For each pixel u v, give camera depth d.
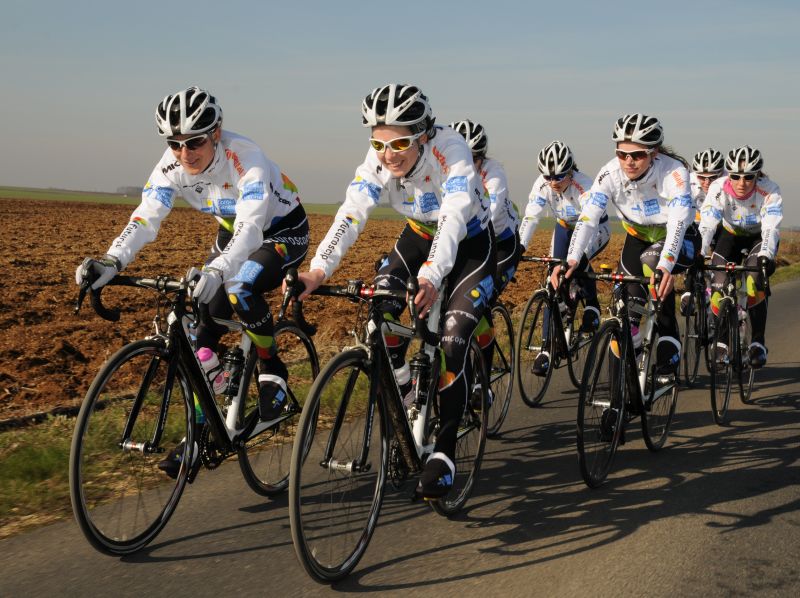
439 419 3.21
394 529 3.29
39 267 13.73
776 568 2.91
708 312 5.94
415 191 3.49
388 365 3.00
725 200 6.36
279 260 3.63
